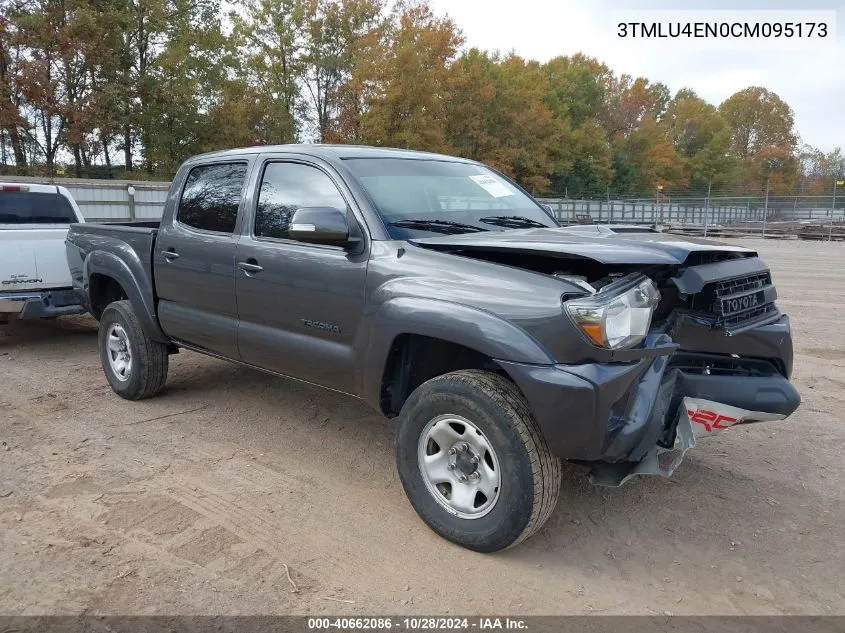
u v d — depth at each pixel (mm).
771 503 3754
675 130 79375
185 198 4879
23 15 29469
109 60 32281
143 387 5332
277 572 3059
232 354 4555
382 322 3387
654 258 2891
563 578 3041
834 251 22688
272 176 4242
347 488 3922
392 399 3641
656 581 3027
